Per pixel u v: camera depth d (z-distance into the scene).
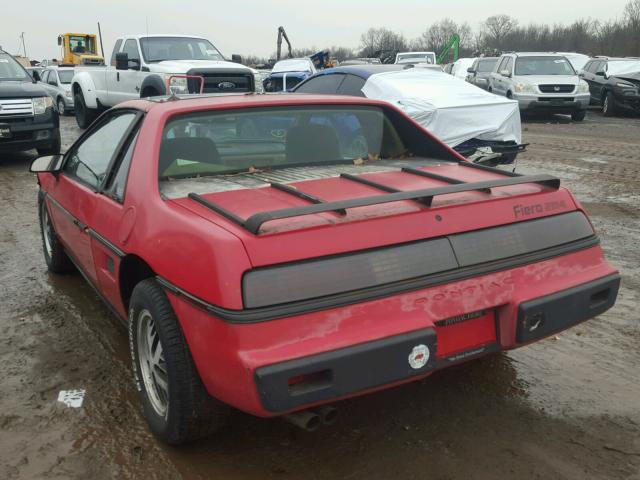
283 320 2.41
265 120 3.73
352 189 3.18
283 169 3.76
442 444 3.01
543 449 2.96
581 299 3.06
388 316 2.59
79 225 4.08
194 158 3.51
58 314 4.65
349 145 4.04
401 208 2.80
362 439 3.06
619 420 3.21
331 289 2.51
